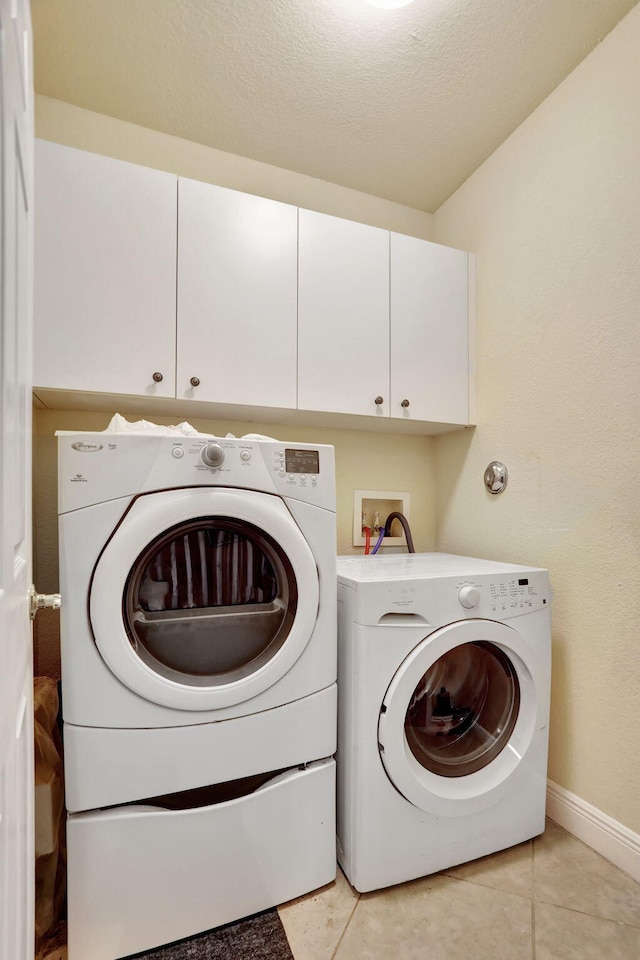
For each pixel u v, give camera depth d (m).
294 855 1.10
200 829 1.01
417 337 1.76
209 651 1.07
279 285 1.53
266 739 1.07
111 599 0.94
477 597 1.20
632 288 1.26
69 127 1.60
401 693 1.12
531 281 1.61
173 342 1.38
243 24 1.30
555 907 1.10
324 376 1.59
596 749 1.33
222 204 1.46
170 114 1.64
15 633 0.68
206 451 1.01
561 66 1.43
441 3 1.23
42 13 1.26
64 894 1.08
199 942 1.00
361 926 1.04
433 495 2.18
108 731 0.94
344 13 1.26
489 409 1.80
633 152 1.26
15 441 0.70
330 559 1.15
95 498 0.95
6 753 0.58
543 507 1.55
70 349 1.26
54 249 1.25
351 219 2.02
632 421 1.26
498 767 1.26
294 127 1.69
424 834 1.16
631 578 1.26
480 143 1.76
